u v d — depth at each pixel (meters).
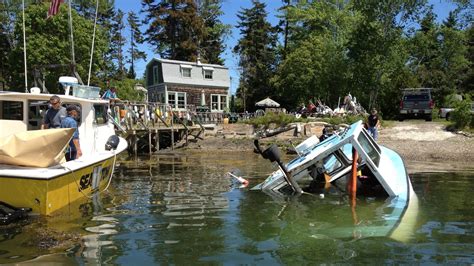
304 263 4.52
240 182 10.57
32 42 31.14
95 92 10.51
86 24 33.47
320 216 6.62
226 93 42.53
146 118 24.20
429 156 17.22
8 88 37.91
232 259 4.66
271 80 46.44
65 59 31.67
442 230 5.77
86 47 32.75
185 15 49.56
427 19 34.47
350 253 4.84
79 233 5.73
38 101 8.88
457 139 20.44
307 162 8.38
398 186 8.46
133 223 6.28
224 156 19.80
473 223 6.14
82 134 9.59
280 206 7.39
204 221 6.38
